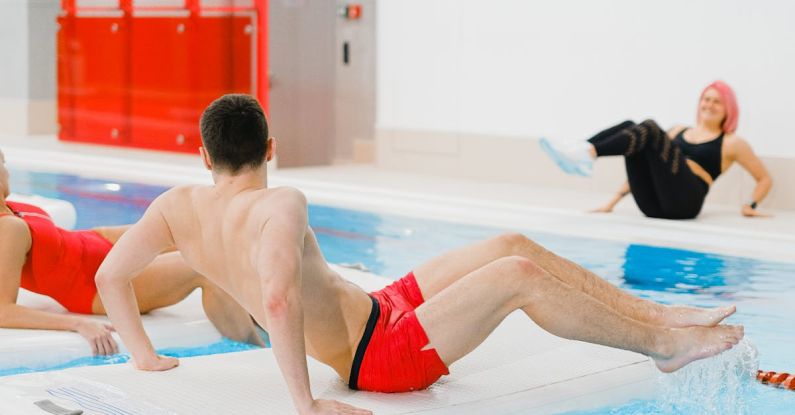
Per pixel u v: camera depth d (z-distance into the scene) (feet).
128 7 37.01
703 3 26.05
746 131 25.61
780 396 10.52
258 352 11.36
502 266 9.29
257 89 33.12
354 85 34.47
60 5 41.81
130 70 37.37
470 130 31.19
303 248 9.18
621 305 10.10
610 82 28.04
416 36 32.22
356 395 9.58
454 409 9.28
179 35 35.58
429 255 19.13
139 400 9.39
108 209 24.61
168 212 9.82
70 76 39.27
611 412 9.89
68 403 9.25
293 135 33.65
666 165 22.56
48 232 12.78
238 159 9.42
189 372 10.40
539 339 11.90
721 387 10.43
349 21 34.22
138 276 12.96
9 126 43.52
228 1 33.81
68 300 13.01
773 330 13.53
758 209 25.38
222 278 9.59
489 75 30.58
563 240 20.52
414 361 9.39
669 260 18.47
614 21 27.76
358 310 9.51
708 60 26.12
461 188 28.66
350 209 24.59
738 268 17.74
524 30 29.66
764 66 25.17
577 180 28.68
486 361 10.93
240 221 9.20
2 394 9.55
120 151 37.09
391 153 33.22
